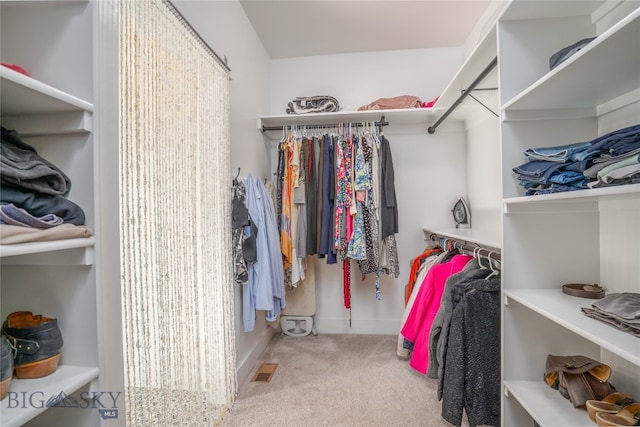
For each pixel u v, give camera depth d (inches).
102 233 29.0
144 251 37.9
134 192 36.4
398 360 82.2
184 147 47.5
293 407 61.6
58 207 25.9
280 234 87.2
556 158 39.8
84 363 28.4
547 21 46.4
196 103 51.2
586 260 46.6
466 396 51.2
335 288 104.3
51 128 27.8
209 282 54.4
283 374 74.9
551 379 45.3
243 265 64.3
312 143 88.4
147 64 39.0
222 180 60.4
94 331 28.3
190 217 48.8
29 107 26.5
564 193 34.9
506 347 47.8
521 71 46.9
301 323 101.0
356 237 82.6
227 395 60.2
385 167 86.0
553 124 46.6
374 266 83.6
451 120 99.4
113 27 30.7
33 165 24.4
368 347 91.0
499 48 47.3
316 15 83.2
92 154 28.2
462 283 55.1
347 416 58.7
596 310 34.8
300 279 89.7
